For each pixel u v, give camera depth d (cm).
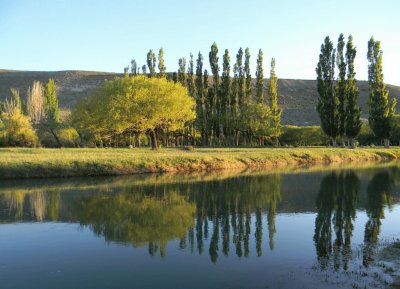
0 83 16775
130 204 2355
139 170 3922
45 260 1367
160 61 7669
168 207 2277
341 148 6600
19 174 3412
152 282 1159
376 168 4531
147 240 1614
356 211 2178
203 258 1373
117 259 1371
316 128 8181
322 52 6912
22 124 6794
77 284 1153
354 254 1372
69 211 2156
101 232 1734
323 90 6919
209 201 2461
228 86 7681
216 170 4256
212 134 7944
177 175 3794
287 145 8044
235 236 1667
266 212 2158
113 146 7650
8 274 1235
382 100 6950
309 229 1778
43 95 10550
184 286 1121
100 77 18712
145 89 5262
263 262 1318
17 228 1800
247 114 7525
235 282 1139
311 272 1192
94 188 2947
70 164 3650
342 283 1088
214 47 7688
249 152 5319
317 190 2898
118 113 5191
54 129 7344
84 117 5688
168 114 5316
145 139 8175
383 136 7031
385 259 1302
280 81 18025
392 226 1822
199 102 7769
